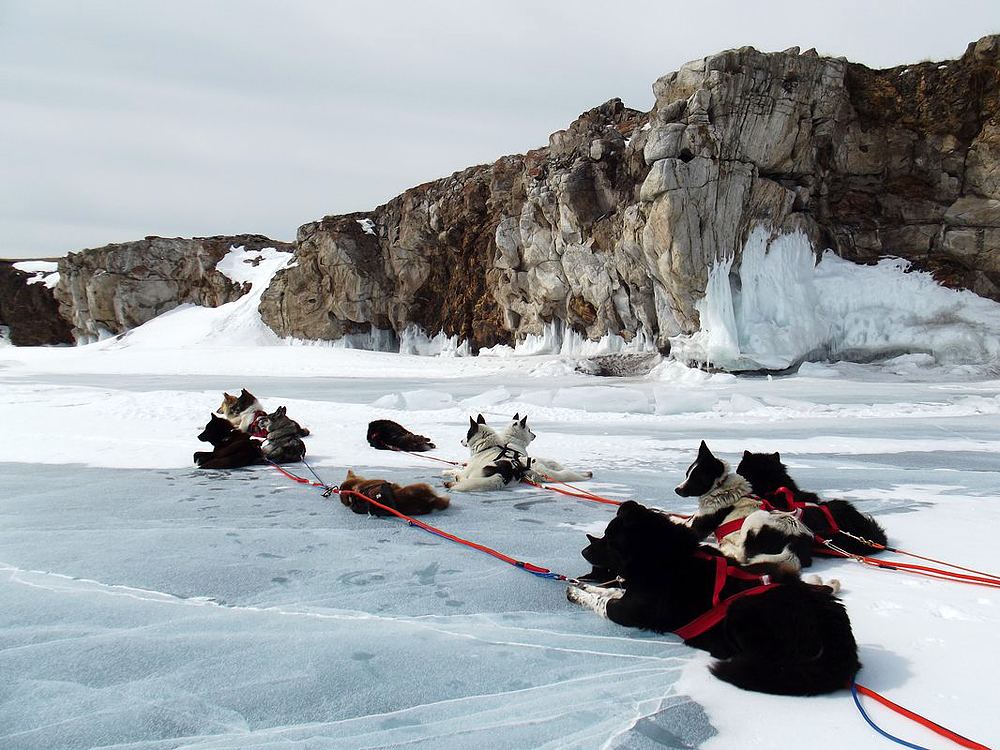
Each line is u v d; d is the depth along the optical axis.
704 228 27.61
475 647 3.42
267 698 2.87
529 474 7.69
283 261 62.09
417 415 14.92
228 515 6.23
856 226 30.11
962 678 3.02
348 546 5.21
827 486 7.64
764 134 27.53
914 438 11.89
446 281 49.50
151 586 4.31
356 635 3.54
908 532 5.57
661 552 3.60
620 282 34.19
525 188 39.72
